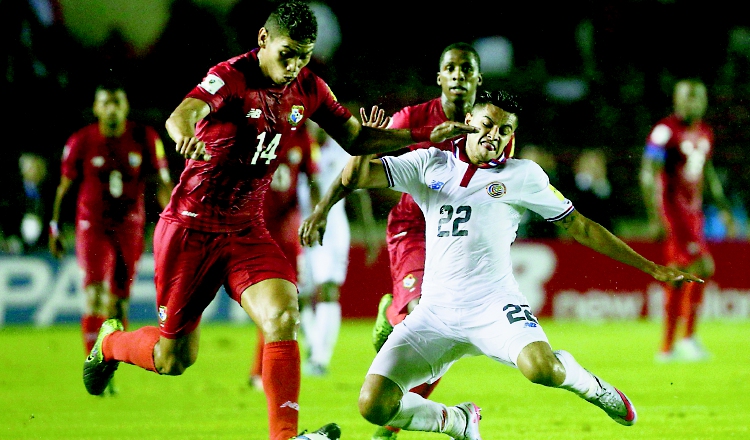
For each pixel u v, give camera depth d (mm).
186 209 18219
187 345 19328
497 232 17531
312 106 18562
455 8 74750
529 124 72875
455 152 17953
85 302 31594
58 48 66812
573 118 73500
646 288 61031
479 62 22047
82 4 75125
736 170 72312
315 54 70688
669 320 40938
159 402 28250
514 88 73750
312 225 18844
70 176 31562
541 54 76875
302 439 15625
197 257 18312
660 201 42625
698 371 36938
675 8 77688
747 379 34250
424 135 19594
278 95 17797
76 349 44656
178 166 61562
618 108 74438
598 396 17703
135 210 32125
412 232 21547
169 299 18672
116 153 31500
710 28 78125
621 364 39469
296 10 17000
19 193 56688
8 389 31234
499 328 16844
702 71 77875
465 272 17375
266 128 17844
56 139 64875
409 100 71750
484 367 38656
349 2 73375
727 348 46500
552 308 59562
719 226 65000
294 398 17094
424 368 17281
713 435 22266
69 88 66250
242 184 18188
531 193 17625
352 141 19391
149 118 65375
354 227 60344
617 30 77438
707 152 42688
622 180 70875
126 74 67500
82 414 25859
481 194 17469
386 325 21734
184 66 68062
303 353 43562
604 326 58188
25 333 52438
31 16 66188
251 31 68750
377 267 58438
